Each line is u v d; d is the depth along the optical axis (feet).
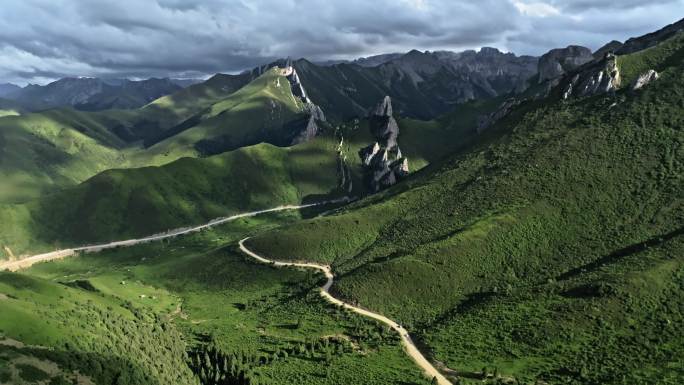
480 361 617.21
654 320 602.85
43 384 428.56
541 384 553.23
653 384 507.71
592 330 615.16
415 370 624.59
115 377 490.08
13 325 502.79
